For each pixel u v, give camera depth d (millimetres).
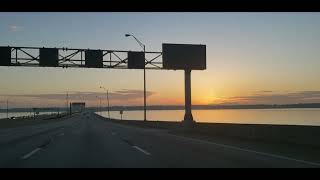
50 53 44500
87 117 137000
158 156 17578
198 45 47031
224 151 19719
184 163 15117
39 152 19734
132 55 46344
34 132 41719
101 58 45594
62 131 43438
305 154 18250
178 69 46906
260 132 26672
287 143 23375
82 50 45188
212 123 35500
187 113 45844
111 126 60000
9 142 26797
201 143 25094
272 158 16688
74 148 21875
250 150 20203
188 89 46469
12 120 84625
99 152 19609
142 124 61156
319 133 20906
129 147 22312
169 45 46406
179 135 34812
